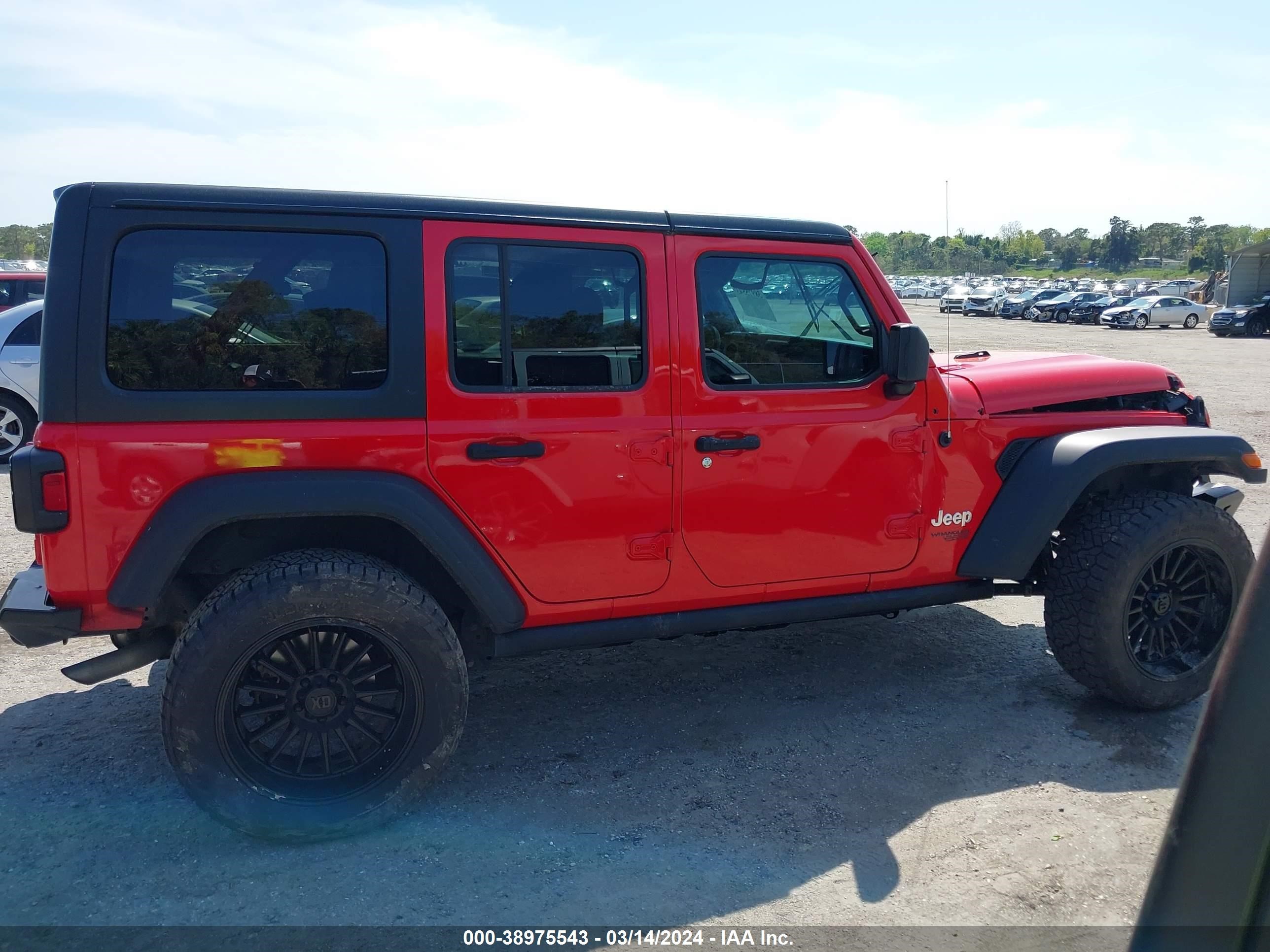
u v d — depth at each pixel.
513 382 3.15
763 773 3.45
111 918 2.62
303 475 2.89
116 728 3.75
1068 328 38.94
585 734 3.76
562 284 3.20
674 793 3.31
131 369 2.80
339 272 2.97
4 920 2.61
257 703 2.96
